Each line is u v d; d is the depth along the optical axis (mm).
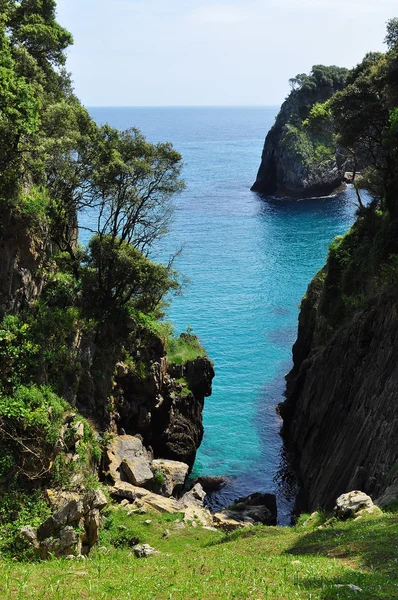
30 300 34906
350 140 59750
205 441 51969
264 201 166000
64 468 30047
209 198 170125
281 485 45281
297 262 104875
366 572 15438
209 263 104438
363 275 48469
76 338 37406
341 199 167875
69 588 14922
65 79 53281
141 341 44875
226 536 27281
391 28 60969
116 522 31016
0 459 27922
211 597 13930
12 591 14648
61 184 40594
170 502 35906
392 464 27312
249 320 78688
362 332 38844
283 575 15453
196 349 53750
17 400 30125
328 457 38656
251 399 59156
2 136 32156
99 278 42375
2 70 32281
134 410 43812
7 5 47219
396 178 47750
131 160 43219
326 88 174375
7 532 24938
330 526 23047
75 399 36594
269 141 176875
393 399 29938
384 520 21125
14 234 33250
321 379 45375
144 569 18266
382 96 57500
